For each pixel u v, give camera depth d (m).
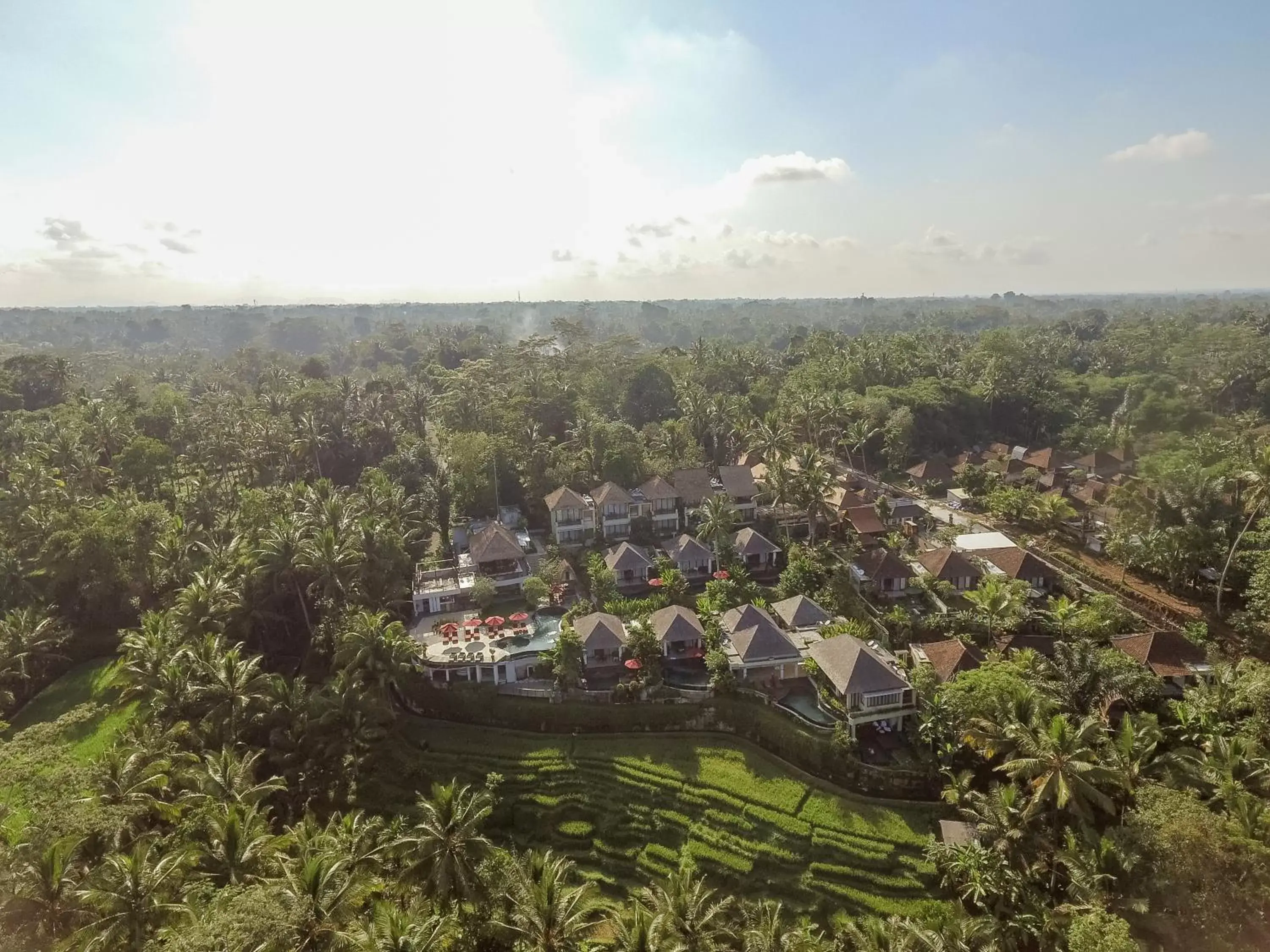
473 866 40.38
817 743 55.69
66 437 94.56
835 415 116.12
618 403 130.38
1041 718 46.38
